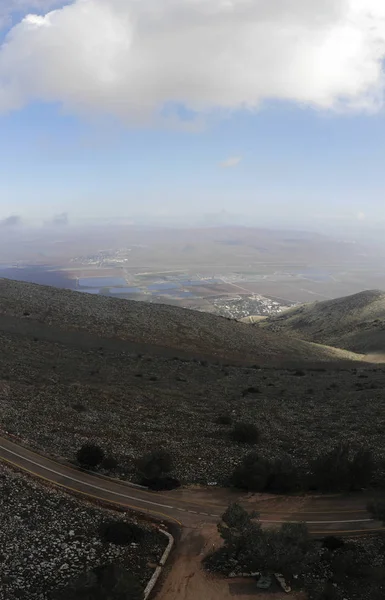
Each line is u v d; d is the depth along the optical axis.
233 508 19.92
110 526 20.70
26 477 24.66
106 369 53.81
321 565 18.97
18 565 17.94
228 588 17.36
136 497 24.25
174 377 54.53
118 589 15.95
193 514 22.95
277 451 32.38
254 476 25.81
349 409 42.22
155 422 36.78
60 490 23.98
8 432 30.02
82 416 35.75
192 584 17.53
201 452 31.44
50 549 19.14
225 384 53.66
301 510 23.70
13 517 20.97
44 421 33.38
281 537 18.92
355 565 18.84
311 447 32.84
